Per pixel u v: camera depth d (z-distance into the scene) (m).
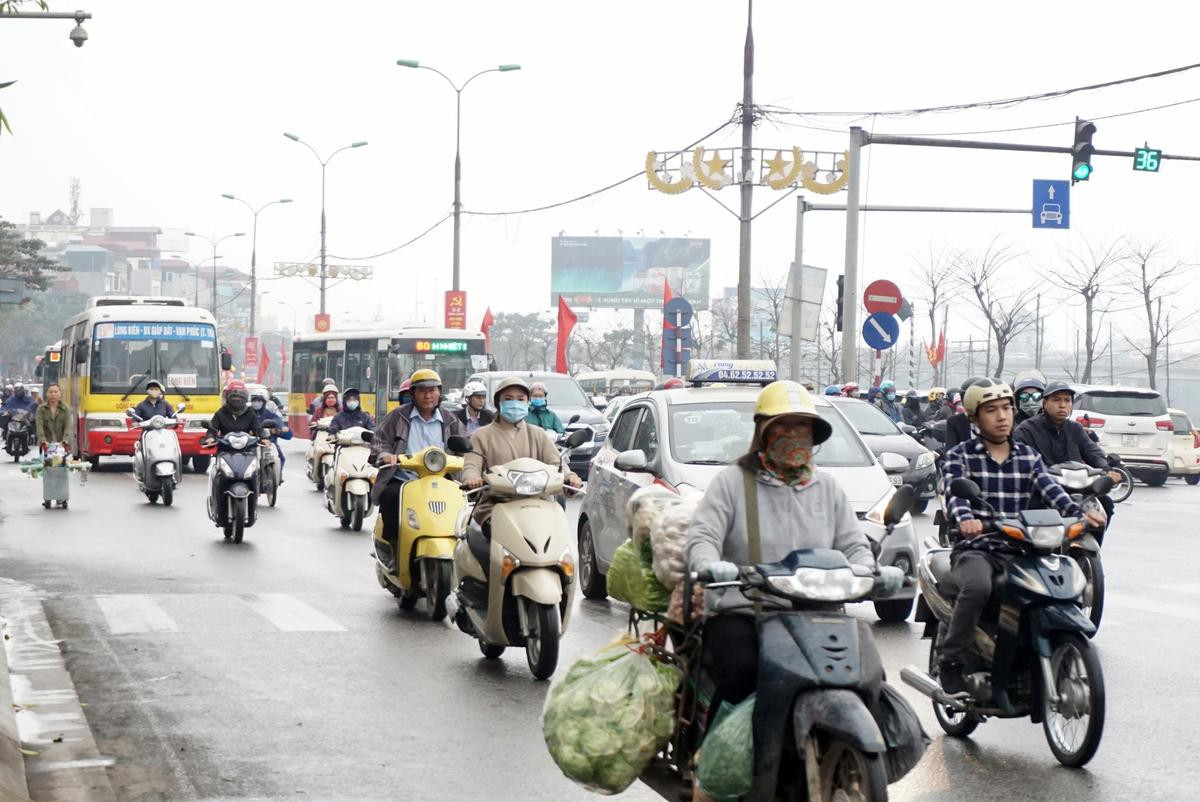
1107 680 9.36
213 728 8.12
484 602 9.93
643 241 104.88
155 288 181.50
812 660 5.08
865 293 24.92
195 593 13.26
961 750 7.73
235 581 14.11
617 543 12.39
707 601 5.43
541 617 9.32
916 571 11.68
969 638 7.43
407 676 9.59
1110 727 8.11
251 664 9.95
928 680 7.78
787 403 5.51
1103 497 11.26
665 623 5.87
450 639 11.01
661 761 5.90
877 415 22.80
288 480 29.58
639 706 5.68
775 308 71.56
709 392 12.82
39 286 78.38
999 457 7.69
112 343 31.95
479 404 18.59
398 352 36.22
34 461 21.83
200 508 22.38
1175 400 89.00
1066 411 11.01
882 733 5.10
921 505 21.77
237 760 7.43
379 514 12.41
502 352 117.38
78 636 10.96
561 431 20.97
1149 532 18.86
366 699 8.89
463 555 10.09
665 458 11.96
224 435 17.91
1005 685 7.39
